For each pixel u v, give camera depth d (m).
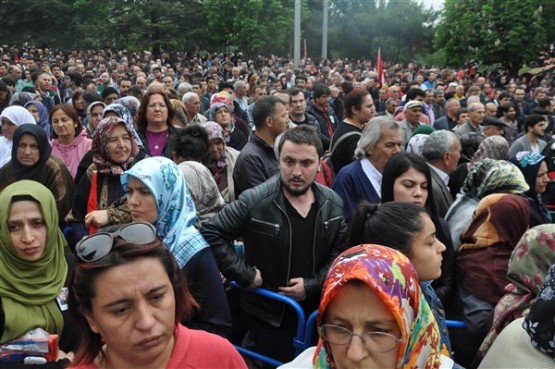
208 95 13.35
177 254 2.66
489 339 2.62
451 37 29.45
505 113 10.52
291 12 38.78
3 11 44.38
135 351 1.52
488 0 27.42
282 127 4.73
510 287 2.68
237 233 3.14
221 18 36.88
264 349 3.22
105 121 3.96
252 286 3.11
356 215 2.40
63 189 4.52
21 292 2.60
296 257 3.12
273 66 30.86
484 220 3.15
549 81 23.25
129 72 20.55
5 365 2.41
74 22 44.88
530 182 4.70
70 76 12.56
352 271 1.60
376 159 4.07
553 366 1.92
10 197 2.63
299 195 3.13
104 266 1.48
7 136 5.73
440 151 4.62
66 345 2.70
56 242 2.79
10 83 11.60
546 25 27.66
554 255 2.45
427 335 1.73
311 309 3.25
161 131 5.60
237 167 4.69
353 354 1.59
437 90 12.21
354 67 34.12
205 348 1.77
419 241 2.25
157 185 2.69
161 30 41.34
